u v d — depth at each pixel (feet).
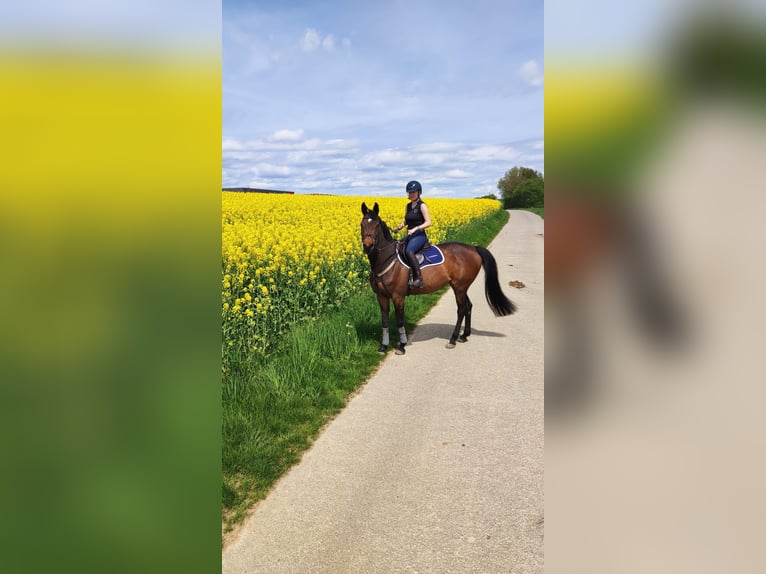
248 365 16.11
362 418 14.19
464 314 21.74
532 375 17.58
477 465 11.62
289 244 28.66
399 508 10.08
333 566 8.55
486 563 8.55
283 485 10.94
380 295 20.34
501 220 102.58
